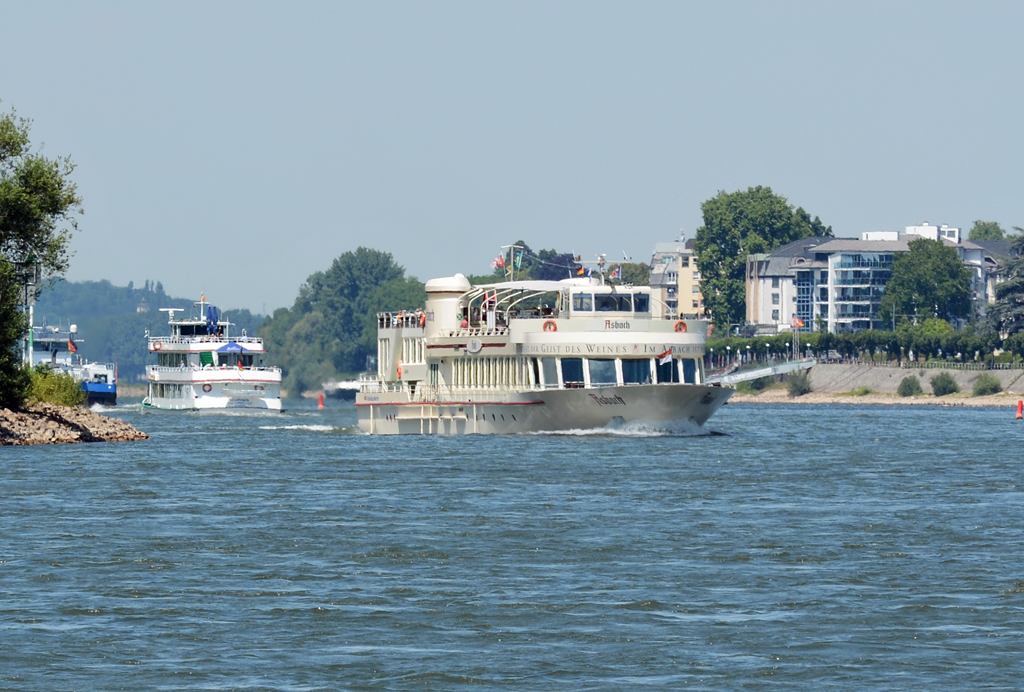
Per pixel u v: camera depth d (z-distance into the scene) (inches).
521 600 5905.5
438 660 5029.5
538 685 4763.8
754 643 5241.1
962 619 5585.6
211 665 4958.2
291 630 5428.2
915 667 4943.4
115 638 5290.4
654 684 4771.2
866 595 5994.1
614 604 5831.7
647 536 7504.9
